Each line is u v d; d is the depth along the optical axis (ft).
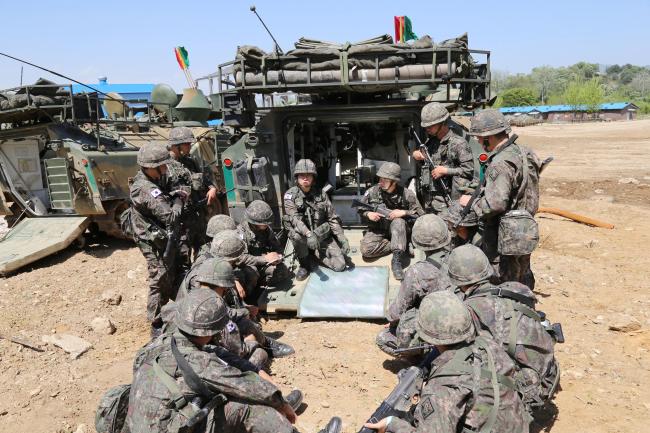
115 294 24.39
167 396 10.36
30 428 14.47
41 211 34.73
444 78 20.42
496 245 17.03
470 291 13.16
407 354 15.35
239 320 16.70
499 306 12.64
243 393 10.77
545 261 28.09
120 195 32.96
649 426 13.62
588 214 39.37
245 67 21.83
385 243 23.04
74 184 32.32
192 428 10.36
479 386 9.92
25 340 19.98
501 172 16.21
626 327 19.15
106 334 21.03
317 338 19.25
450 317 10.27
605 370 16.57
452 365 10.18
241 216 24.79
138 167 33.86
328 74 21.03
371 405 15.02
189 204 21.93
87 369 17.97
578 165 73.67
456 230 18.11
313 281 21.95
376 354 17.98
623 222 36.63
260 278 21.74
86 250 33.63
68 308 23.67
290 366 17.25
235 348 14.94
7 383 16.88
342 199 27.22
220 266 14.10
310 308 20.65
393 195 22.25
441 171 20.89
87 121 32.68
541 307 21.94
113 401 11.56
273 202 24.63
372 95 25.63
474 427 9.81
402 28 24.90
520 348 12.27
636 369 16.61
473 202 17.21
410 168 26.09
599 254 29.60
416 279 15.21
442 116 20.45
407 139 26.91
